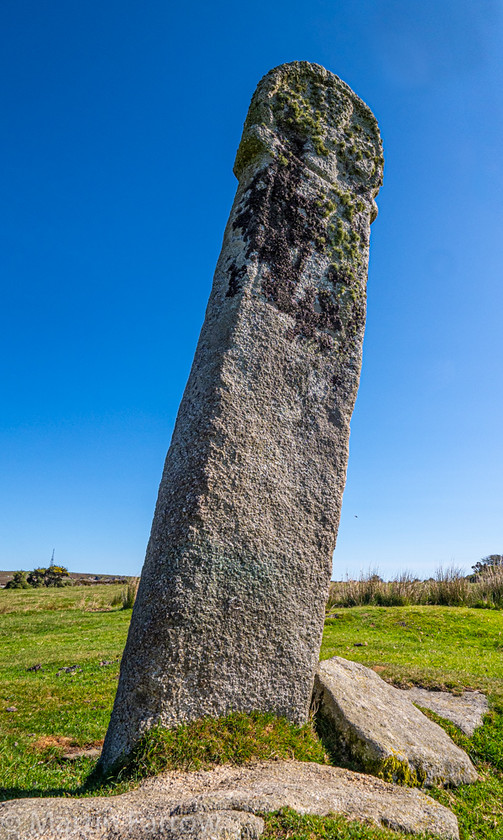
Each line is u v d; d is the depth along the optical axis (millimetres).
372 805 3348
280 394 4871
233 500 4363
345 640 10695
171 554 4086
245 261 5004
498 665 8078
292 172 5441
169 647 3865
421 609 13797
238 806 2965
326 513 4879
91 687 6891
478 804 4086
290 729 4289
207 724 3896
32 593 25219
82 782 3758
